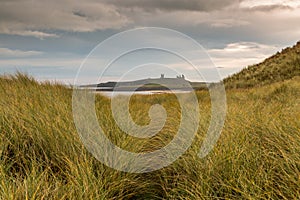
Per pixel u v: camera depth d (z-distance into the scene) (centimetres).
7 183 346
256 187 362
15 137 454
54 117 533
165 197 443
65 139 466
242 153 431
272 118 562
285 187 360
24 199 317
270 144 460
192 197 390
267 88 1545
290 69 2442
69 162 406
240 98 1182
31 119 497
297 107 691
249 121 550
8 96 671
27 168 393
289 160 393
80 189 354
